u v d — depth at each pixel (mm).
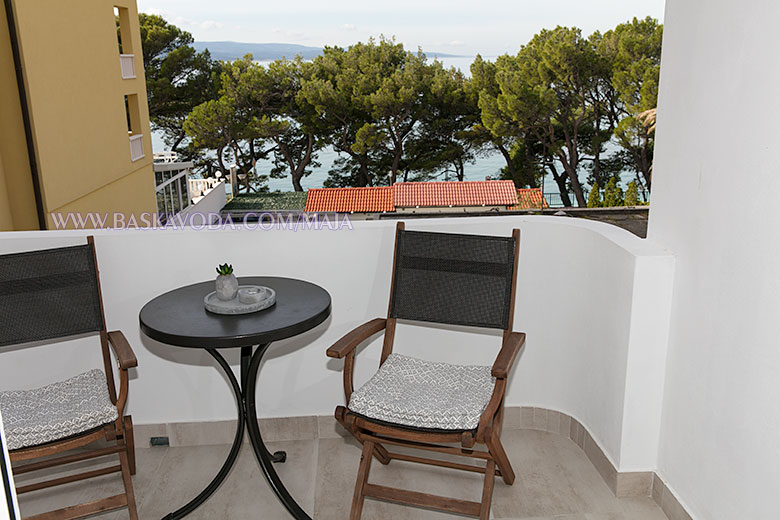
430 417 2043
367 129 25109
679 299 2225
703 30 2055
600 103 23703
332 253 2795
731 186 1900
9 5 7207
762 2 1742
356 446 2861
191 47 27094
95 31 9703
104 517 2393
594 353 2641
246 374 2266
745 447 1849
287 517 2385
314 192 24359
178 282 2768
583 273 2686
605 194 24016
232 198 25625
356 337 2238
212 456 2814
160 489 2570
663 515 2354
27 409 2156
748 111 1810
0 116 7434
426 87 25234
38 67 7738
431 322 2654
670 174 2287
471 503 2193
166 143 28375
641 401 2379
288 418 2916
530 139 25125
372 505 2438
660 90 2363
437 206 23250
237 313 2182
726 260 1929
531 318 2873
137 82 11844
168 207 15492
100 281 2723
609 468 2520
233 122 26375
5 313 2322
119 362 2086
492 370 2018
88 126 9305
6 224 7520
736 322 1879
